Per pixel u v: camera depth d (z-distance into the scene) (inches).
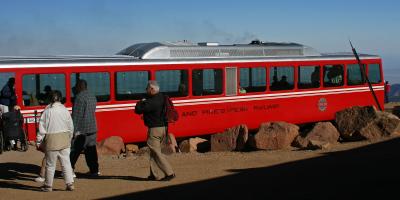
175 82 782.5
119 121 733.3
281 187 429.1
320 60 949.8
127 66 738.2
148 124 459.8
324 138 682.2
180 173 509.4
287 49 917.2
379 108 1050.7
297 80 918.4
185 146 745.6
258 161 573.3
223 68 828.0
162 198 402.3
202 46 820.6
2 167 557.0
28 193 430.3
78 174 515.8
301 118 925.2
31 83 667.4
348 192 402.3
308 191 410.9
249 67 858.1
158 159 466.9
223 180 467.8
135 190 433.1
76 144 473.4
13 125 642.2
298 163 546.9
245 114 854.5
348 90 991.6
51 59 692.7
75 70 697.0
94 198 408.5
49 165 430.3
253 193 410.6
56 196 418.0
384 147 626.5
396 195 387.5
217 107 822.5
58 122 423.5
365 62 1022.4
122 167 564.7
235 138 709.9
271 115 885.8
